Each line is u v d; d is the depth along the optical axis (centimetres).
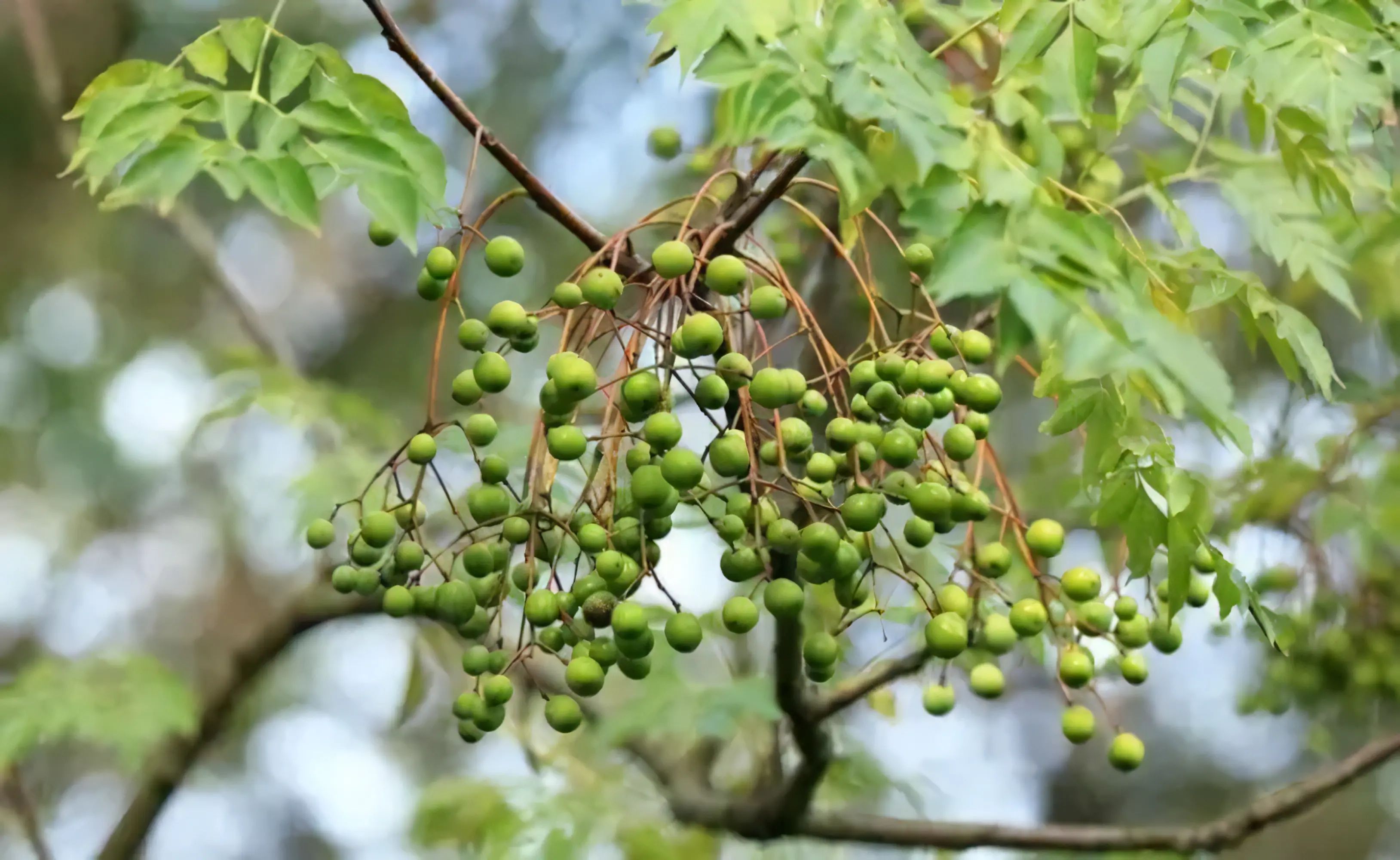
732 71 208
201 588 455
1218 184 227
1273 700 243
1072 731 219
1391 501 242
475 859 241
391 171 210
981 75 228
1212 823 234
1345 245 231
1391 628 240
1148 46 209
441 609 210
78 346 432
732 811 231
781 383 206
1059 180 222
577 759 255
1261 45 211
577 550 215
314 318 428
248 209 417
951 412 210
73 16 341
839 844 238
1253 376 264
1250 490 239
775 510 209
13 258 409
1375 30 212
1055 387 211
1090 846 232
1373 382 272
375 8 209
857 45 207
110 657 240
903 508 237
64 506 443
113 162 208
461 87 360
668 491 206
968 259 202
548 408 207
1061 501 240
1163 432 214
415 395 393
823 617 231
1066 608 220
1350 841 456
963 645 211
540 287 347
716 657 262
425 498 238
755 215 210
